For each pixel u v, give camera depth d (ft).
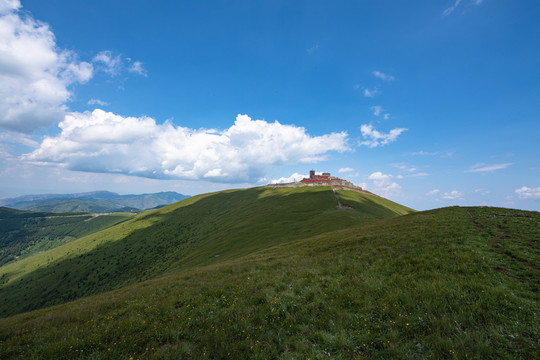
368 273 46.55
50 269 547.08
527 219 94.02
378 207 361.30
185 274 83.66
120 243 573.33
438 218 110.52
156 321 37.22
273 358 25.86
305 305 35.86
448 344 23.84
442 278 38.96
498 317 27.07
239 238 241.35
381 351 24.44
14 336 39.42
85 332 36.96
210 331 31.91
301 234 192.65
